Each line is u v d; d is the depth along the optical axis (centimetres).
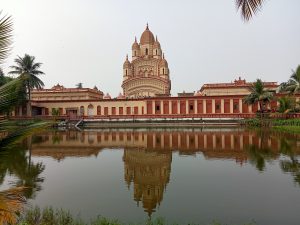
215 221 659
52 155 1700
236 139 2391
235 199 811
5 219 398
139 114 5541
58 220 639
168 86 7206
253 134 2812
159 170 1234
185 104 5366
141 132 3441
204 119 4881
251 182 988
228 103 5184
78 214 721
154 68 7762
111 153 1762
